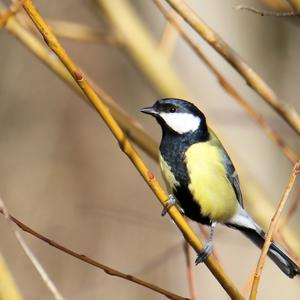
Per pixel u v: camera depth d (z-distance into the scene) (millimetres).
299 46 15758
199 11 11352
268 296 11016
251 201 8883
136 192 17516
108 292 15391
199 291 11766
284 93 15641
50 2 17406
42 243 16500
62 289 16031
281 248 7352
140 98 18172
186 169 7723
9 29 7902
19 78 17906
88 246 16656
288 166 12461
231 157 9211
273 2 7559
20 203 17047
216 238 10828
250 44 12742
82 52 18422
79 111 18266
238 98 7117
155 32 11523
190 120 7770
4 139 17719
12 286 6309
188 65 10852
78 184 17547
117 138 5668
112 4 9828
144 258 16297
